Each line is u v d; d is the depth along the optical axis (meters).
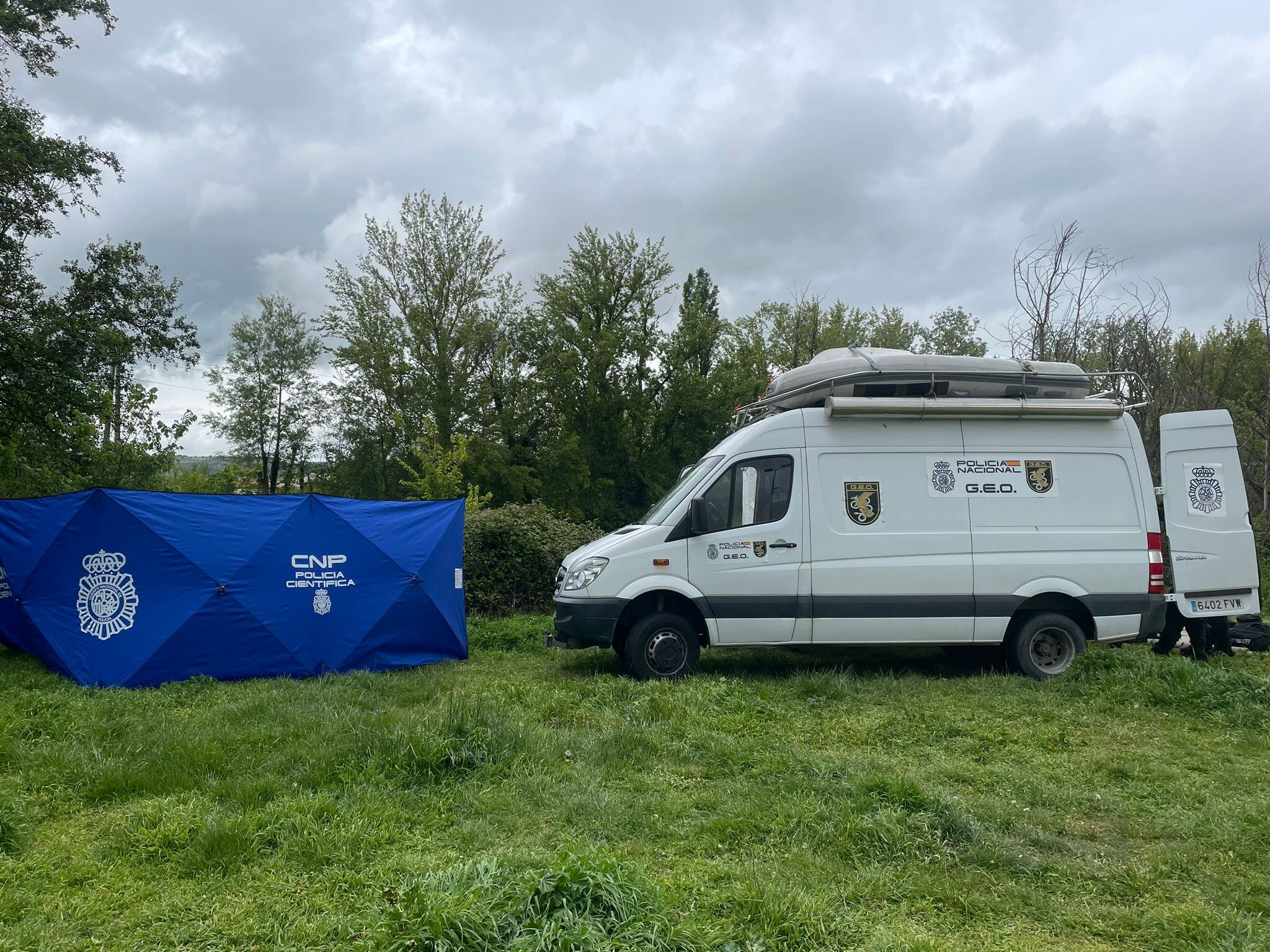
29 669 9.12
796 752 5.95
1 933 3.49
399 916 3.20
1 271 18.17
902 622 8.87
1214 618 9.73
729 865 4.13
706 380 48.00
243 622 8.98
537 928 3.04
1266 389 21.78
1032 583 8.98
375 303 42.22
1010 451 9.19
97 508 8.98
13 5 17.92
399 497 42.78
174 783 5.27
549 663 10.15
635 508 47.50
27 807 4.95
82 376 18.48
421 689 8.48
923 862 4.18
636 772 5.67
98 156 18.98
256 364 52.28
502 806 4.95
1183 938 3.50
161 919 3.65
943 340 52.62
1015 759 6.18
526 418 44.25
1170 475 9.47
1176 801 5.21
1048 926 3.65
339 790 5.14
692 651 8.79
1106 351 18.77
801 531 8.89
